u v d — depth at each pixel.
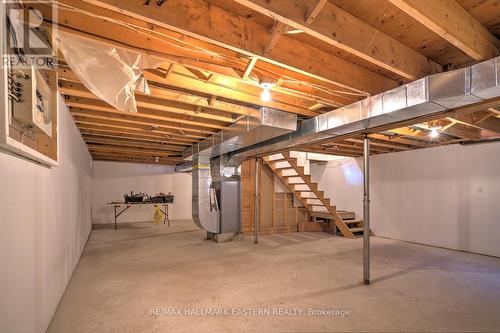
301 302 2.69
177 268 3.80
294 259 4.30
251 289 3.02
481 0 1.74
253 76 2.47
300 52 2.21
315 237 6.26
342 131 3.37
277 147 4.53
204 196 5.65
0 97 1.23
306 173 7.45
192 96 3.03
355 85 2.57
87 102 3.14
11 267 1.44
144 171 9.39
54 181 2.41
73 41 1.90
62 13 1.74
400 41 2.21
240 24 1.90
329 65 2.39
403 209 6.01
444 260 4.30
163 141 5.45
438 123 3.91
